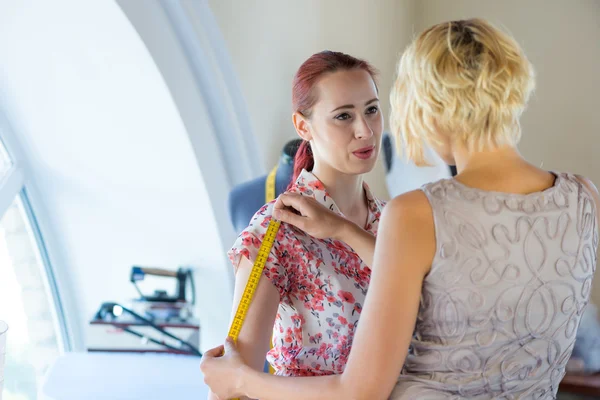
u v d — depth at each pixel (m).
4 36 3.13
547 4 4.35
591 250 1.34
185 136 3.54
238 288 1.75
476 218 1.25
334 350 1.76
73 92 3.40
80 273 4.05
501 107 1.24
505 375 1.31
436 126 1.30
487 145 1.28
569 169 4.41
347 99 1.74
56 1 2.87
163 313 3.80
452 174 3.22
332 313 1.75
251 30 3.43
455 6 4.66
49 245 3.96
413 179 3.35
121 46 3.14
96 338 3.66
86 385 3.04
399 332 1.27
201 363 1.58
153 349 3.67
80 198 3.89
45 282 4.00
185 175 3.72
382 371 1.28
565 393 3.08
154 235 3.96
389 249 1.26
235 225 3.08
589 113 4.32
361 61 1.81
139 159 3.70
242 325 1.67
